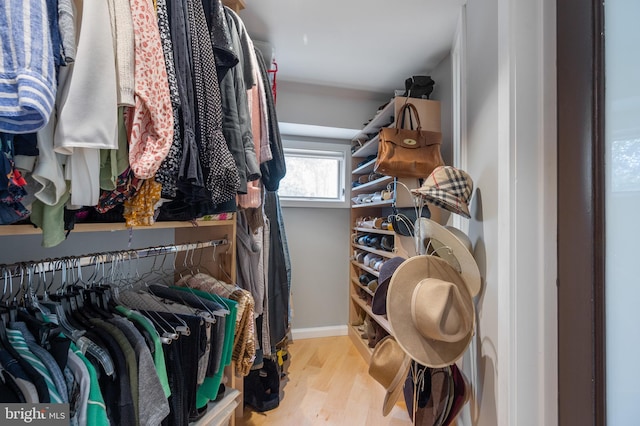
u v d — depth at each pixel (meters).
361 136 2.49
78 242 1.02
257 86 1.07
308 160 2.73
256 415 1.59
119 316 0.79
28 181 0.49
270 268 1.86
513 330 0.90
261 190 1.48
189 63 0.68
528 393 0.89
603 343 0.70
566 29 0.81
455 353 1.04
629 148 0.65
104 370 0.63
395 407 1.67
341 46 1.70
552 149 0.87
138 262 1.25
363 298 2.46
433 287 0.99
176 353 0.84
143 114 0.57
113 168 0.58
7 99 0.38
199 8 0.75
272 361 1.78
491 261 1.06
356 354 2.31
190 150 0.65
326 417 1.58
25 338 0.58
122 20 0.55
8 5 0.39
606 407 0.70
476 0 1.21
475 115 1.21
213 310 0.99
